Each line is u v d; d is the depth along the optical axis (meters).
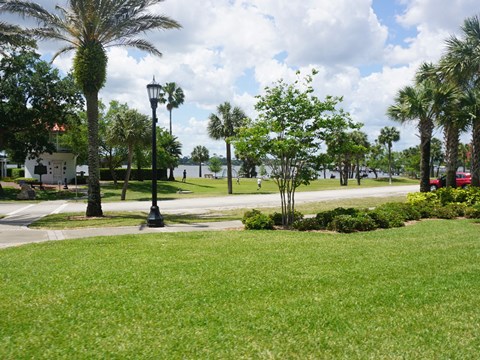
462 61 16.83
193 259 8.17
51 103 33.66
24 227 14.53
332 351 4.14
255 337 4.46
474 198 18.22
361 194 31.55
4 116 31.72
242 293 5.94
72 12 17.95
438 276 6.83
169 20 18.62
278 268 7.38
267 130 13.38
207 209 21.55
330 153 13.84
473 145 20.45
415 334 4.54
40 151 36.50
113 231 13.22
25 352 4.13
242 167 83.38
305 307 5.36
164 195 36.03
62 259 8.30
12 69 32.22
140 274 6.97
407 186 46.41
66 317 5.05
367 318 5.00
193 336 4.49
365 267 7.43
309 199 27.17
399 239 10.73
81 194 36.09
